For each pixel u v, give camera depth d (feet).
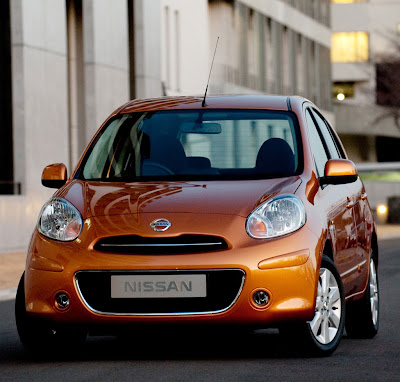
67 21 170.40
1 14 150.20
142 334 59.62
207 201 47.93
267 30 274.36
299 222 47.55
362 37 453.58
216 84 235.61
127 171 52.13
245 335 58.39
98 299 46.91
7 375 45.57
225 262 46.03
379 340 57.06
